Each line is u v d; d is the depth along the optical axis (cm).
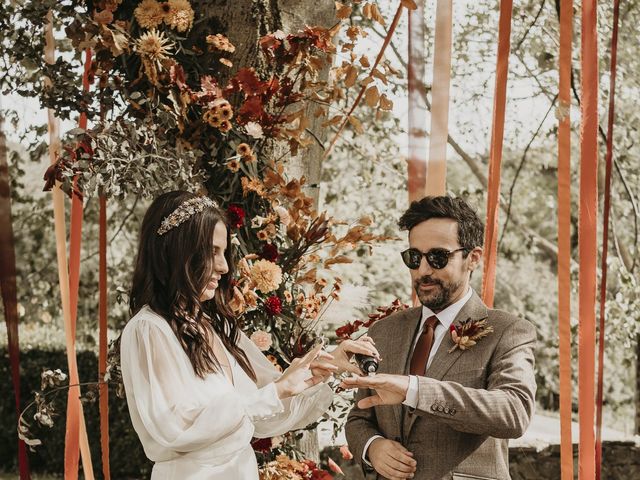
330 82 388
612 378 1211
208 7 350
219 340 270
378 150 841
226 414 234
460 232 276
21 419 323
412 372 277
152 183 298
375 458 272
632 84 773
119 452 813
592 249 316
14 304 333
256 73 351
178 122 321
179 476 240
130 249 977
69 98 313
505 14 346
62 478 850
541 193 1062
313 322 359
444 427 267
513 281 1220
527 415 257
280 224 345
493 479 266
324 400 280
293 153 343
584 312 314
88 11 331
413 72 368
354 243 343
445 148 355
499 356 269
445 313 280
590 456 308
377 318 350
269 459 339
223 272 260
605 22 743
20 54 312
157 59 317
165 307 250
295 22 360
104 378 313
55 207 349
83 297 1016
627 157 804
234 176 334
